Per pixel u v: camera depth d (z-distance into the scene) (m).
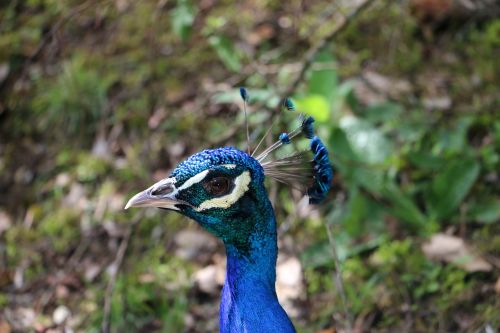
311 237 7.44
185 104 8.80
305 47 9.16
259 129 7.12
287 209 7.61
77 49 9.66
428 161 7.55
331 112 7.85
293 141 7.03
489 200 7.55
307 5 9.84
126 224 7.97
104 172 8.47
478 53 9.08
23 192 8.53
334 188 7.83
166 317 6.94
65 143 8.84
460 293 6.83
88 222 8.09
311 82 7.94
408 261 7.12
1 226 8.23
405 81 8.74
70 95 8.88
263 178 4.39
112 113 8.88
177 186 4.29
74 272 7.66
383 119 7.96
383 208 7.44
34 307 7.39
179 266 7.50
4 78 9.41
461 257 7.04
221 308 4.64
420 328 6.68
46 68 9.46
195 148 8.37
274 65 8.94
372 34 9.41
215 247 7.64
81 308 7.29
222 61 9.22
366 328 6.72
